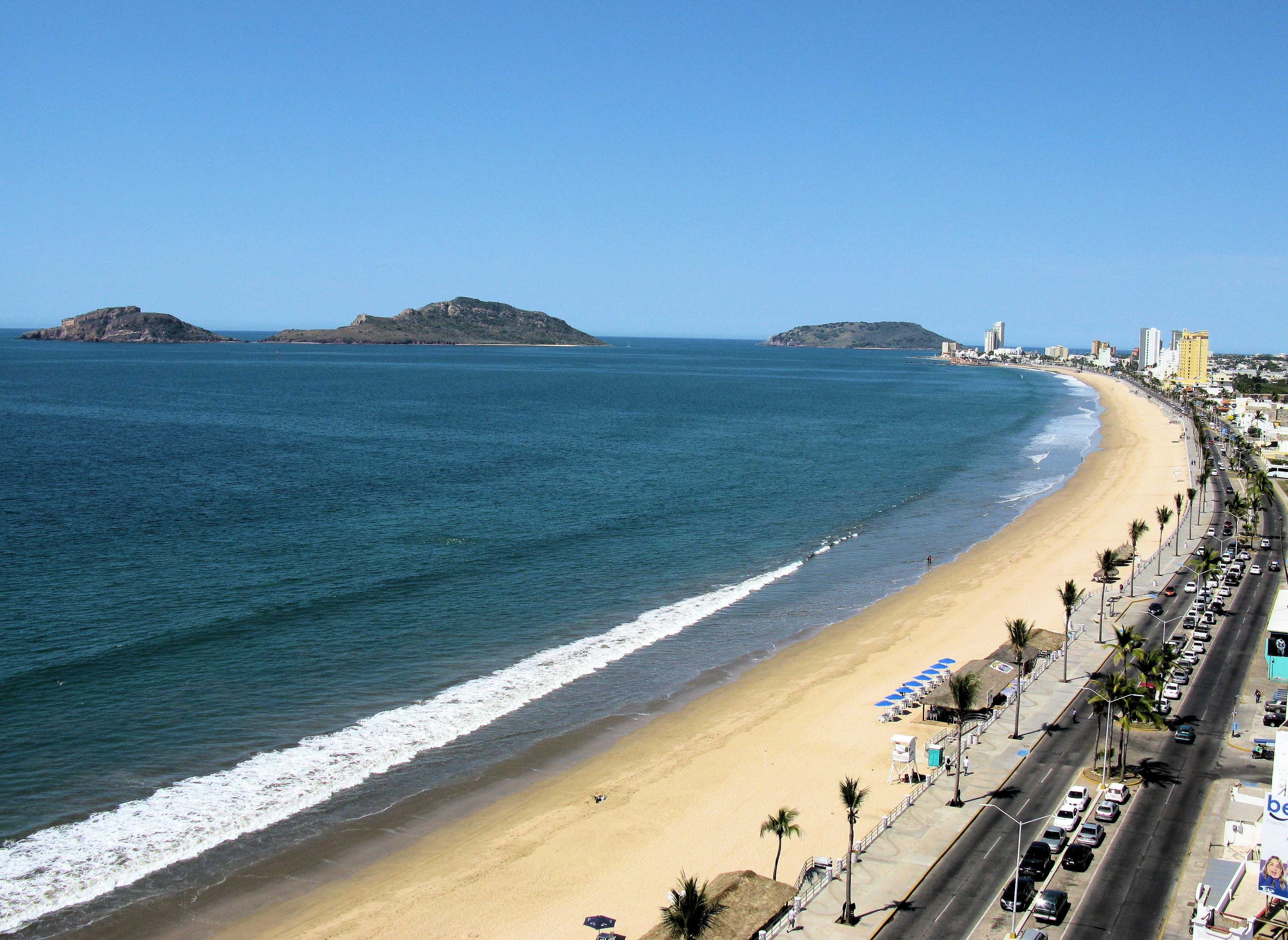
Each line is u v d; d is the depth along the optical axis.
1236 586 100.19
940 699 64.69
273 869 46.84
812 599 92.19
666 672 72.88
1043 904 43.50
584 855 49.12
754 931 42.16
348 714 63.06
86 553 95.50
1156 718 56.66
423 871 47.28
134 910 43.22
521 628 80.44
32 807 50.28
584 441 198.00
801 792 55.97
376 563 96.44
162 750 56.84
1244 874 43.84
